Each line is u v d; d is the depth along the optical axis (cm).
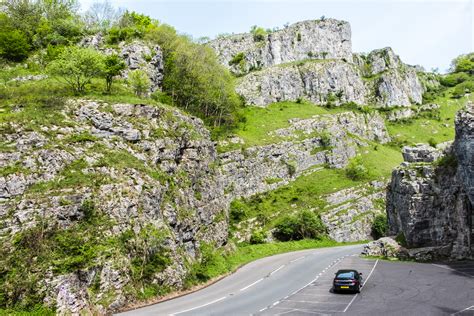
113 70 4938
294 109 11806
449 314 2233
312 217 6894
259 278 3731
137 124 4003
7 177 2798
